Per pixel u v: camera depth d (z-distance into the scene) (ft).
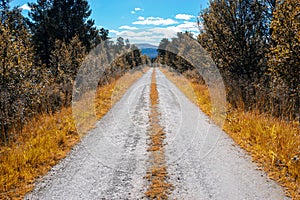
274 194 11.98
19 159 15.53
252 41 33.17
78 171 14.70
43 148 17.70
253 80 32.89
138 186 12.93
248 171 14.33
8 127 21.17
